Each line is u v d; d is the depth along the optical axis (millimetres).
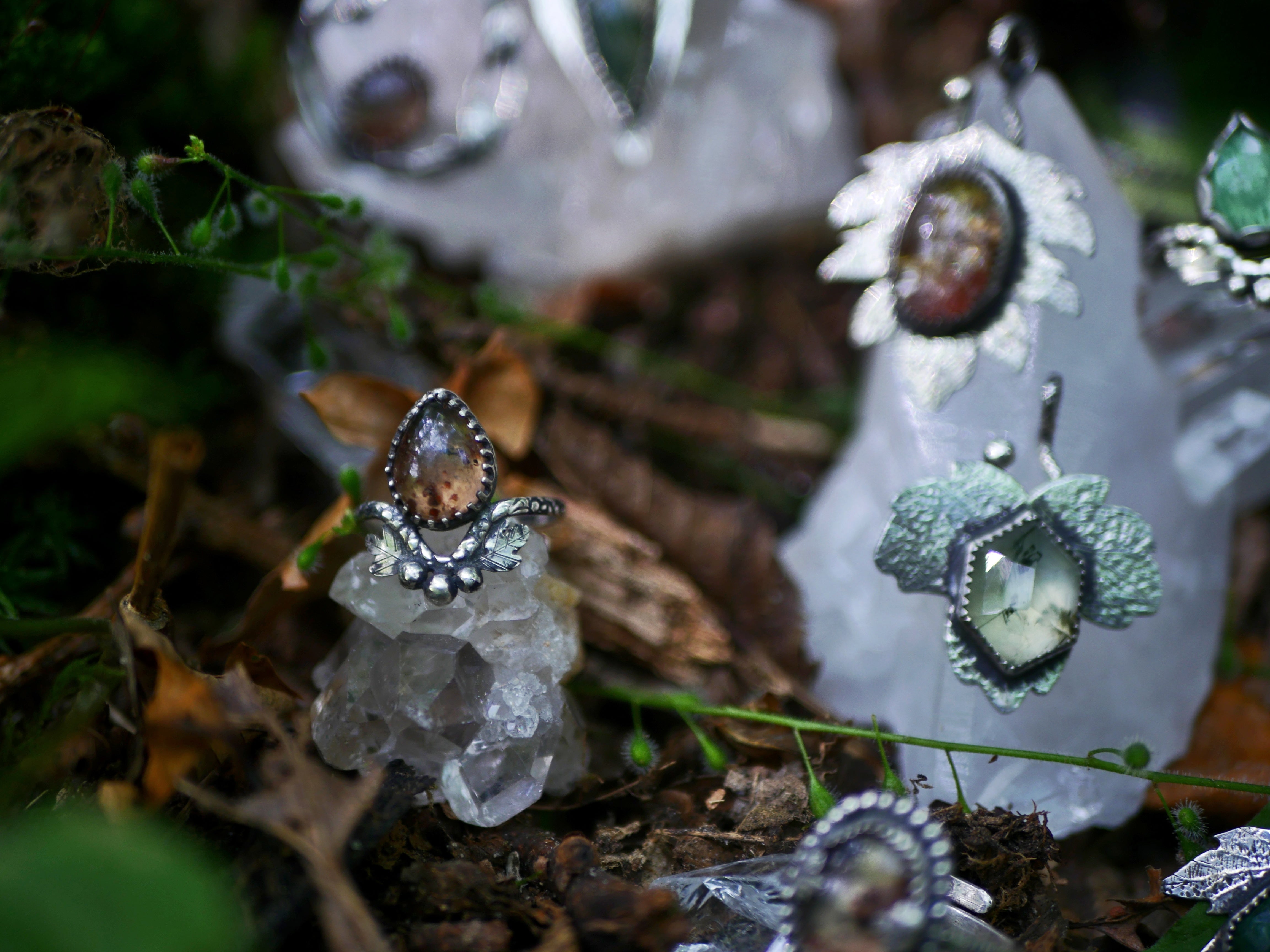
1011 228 212
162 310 242
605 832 203
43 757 192
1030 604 202
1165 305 225
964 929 190
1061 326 217
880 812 182
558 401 261
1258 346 227
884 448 233
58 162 200
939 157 217
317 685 211
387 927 186
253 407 250
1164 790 215
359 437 219
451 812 200
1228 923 195
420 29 255
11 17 216
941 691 213
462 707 200
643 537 246
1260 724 225
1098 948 199
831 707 230
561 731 204
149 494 204
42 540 222
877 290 219
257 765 194
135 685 193
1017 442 216
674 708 211
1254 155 214
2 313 224
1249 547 248
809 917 181
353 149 259
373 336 252
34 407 185
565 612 210
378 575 199
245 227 252
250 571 234
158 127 249
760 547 246
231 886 184
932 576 205
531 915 187
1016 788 212
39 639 213
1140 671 220
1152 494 225
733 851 202
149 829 178
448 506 200
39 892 160
